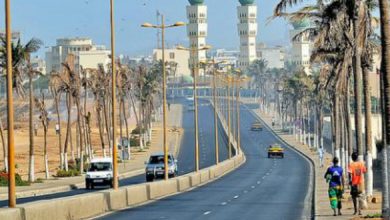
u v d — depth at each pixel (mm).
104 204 63562
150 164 126125
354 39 72250
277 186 109125
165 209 67000
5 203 83062
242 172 159375
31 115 134375
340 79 89188
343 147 116000
